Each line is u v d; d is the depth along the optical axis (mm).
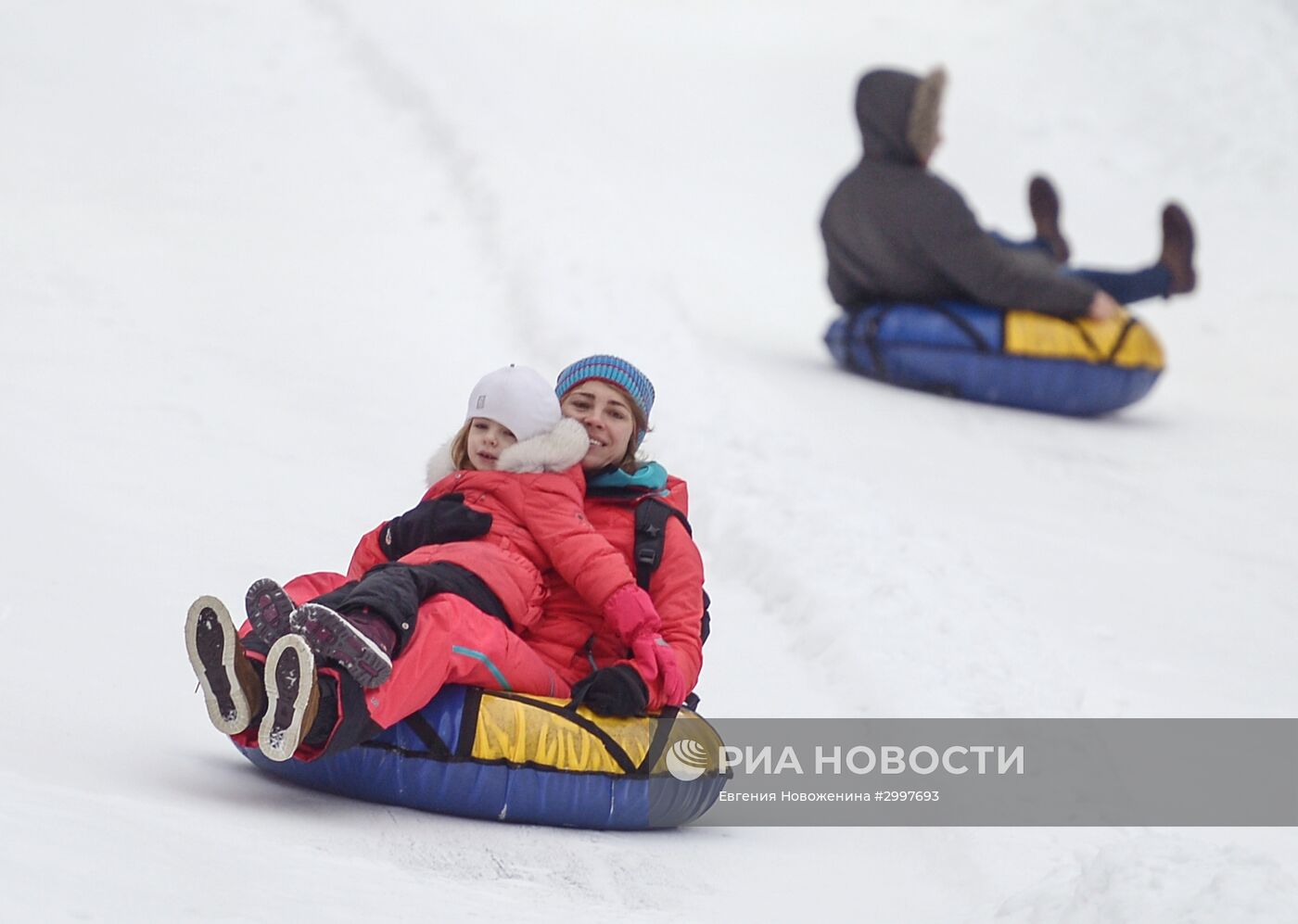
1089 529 22938
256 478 18969
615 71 48531
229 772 10992
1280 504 25438
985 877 11289
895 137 28766
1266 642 19281
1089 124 51188
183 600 14898
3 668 12359
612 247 30188
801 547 18328
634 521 11961
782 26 55156
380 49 42000
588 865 10266
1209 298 42062
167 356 23078
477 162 33656
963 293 28750
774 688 15367
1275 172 50000
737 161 44688
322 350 24516
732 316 33562
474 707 10742
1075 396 28562
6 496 16844
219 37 42312
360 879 8758
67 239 27484
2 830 7715
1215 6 55656
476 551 11203
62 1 43094
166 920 7148
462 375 24375
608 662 11727
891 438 25500
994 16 56969
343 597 10453
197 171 32656
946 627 16562
